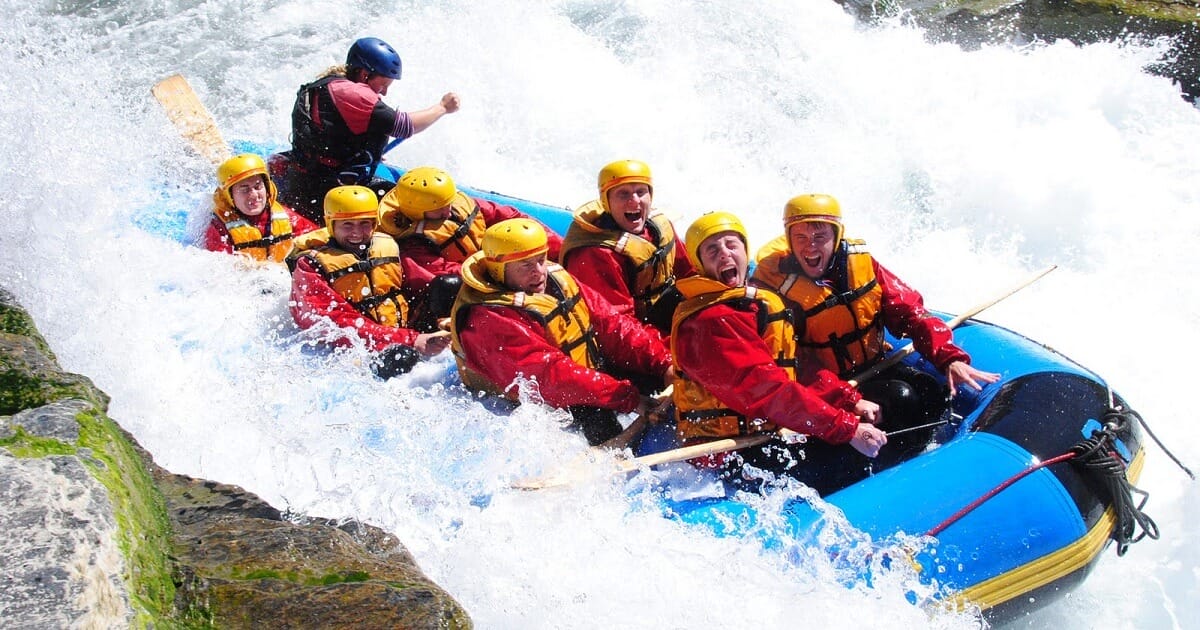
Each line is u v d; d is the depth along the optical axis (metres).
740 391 5.39
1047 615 5.95
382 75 8.49
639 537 5.16
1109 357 8.33
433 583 4.24
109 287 7.03
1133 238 9.55
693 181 10.41
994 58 11.56
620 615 4.68
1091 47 11.61
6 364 4.95
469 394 6.34
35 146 8.38
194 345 6.73
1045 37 12.59
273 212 8.05
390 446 5.71
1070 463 5.54
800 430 5.44
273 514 4.58
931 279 9.34
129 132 9.24
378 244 7.07
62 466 3.87
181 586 3.89
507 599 4.70
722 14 12.42
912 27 12.57
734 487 5.66
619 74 11.57
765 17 12.40
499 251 5.77
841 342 6.08
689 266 7.02
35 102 9.29
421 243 7.33
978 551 5.16
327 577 4.09
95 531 3.61
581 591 4.79
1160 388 8.00
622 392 5.90
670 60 11.72
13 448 3.98
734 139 10.86
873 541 5.12
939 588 5.05
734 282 5.50
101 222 7.81
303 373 6.51
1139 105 10.78
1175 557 6.35
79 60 11.79
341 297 6.88
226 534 4.28
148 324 6.78
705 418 5.68
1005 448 5.55
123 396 5.88
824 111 11.08
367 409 6.09
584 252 6.65
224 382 6.33
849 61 11.68
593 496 5.41
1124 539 5.64
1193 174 10.05
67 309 6.59
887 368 6.27
